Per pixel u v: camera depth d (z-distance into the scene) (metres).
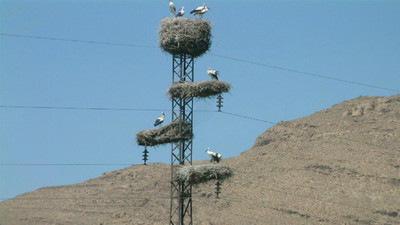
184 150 60.72
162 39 59.75
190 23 59.44
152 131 61.78
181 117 60.41
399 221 192.50
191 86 58.34
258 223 192.25
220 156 65.62
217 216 199.00
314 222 193.12
